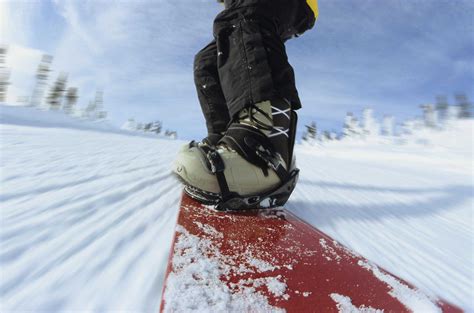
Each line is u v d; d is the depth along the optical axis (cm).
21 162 125
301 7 100
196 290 43
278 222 80
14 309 34
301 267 56
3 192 80
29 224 60
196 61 104
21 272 43
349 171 346
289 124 87
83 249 52
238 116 85
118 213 73
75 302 37
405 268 69
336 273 56
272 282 49
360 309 45
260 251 61
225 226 71
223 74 87
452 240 99
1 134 242
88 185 96
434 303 50
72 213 69
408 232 102
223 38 88
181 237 61
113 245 55
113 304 38
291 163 90
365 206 134
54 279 42
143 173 128
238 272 51
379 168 480
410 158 895
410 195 184
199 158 81
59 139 252
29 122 702
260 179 82
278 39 88
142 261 50
